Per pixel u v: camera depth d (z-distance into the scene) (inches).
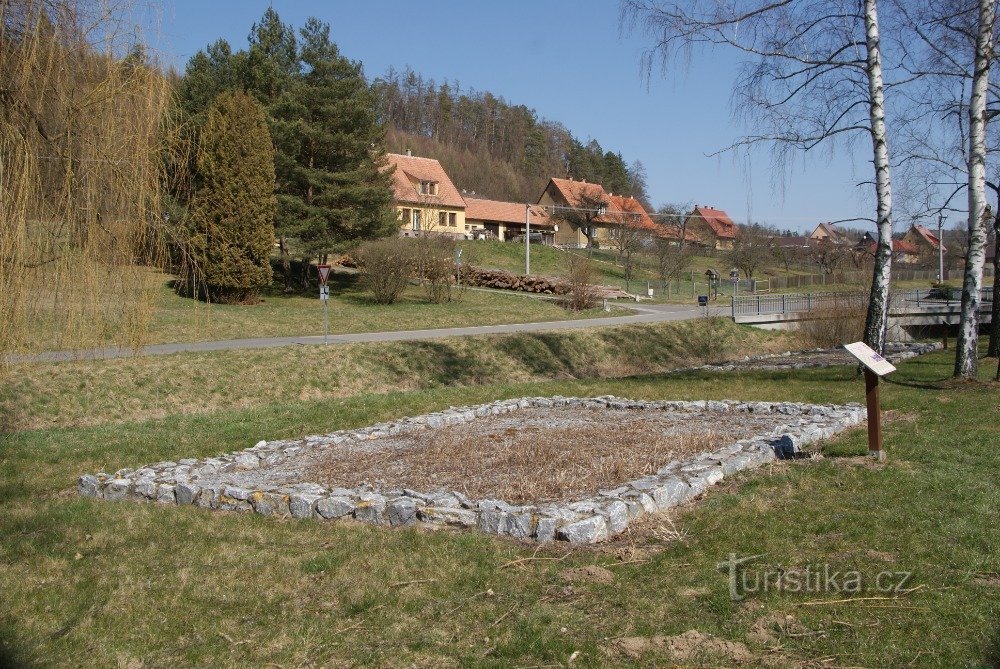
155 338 860.0
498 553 209.2
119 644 164.1
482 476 286.0
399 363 839.7
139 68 336.5
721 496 253.9
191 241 408.8
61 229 309.6
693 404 446.9
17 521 260.2
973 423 356.5
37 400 574.2
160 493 291.0
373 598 182.5
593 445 330.6
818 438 340.8
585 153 4308.6
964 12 473.1
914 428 352.5
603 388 559.5
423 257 1384.1
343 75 1403.8
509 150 4269.2
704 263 2851.9
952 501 233.6
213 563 212.5
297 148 1342.3
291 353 783.1
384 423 421.4
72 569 211.6
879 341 497.0
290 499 261.7
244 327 991.6
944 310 1366.9
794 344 1315.2
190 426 451.5
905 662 141.6
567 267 2186.3
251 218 1182.3
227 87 1429.6
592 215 2760.8
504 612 171.6
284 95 1359.5
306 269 1423.5
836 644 148.9
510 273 1806.1
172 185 380.2
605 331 1156.5
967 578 176.1
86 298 325.4
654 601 172.2
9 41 295.1
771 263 2967.5
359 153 1409.9
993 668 137.4
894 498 239.6
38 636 168.7
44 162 304.0
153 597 189.3
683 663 144.9
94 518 262.2
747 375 621.0
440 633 163.0
